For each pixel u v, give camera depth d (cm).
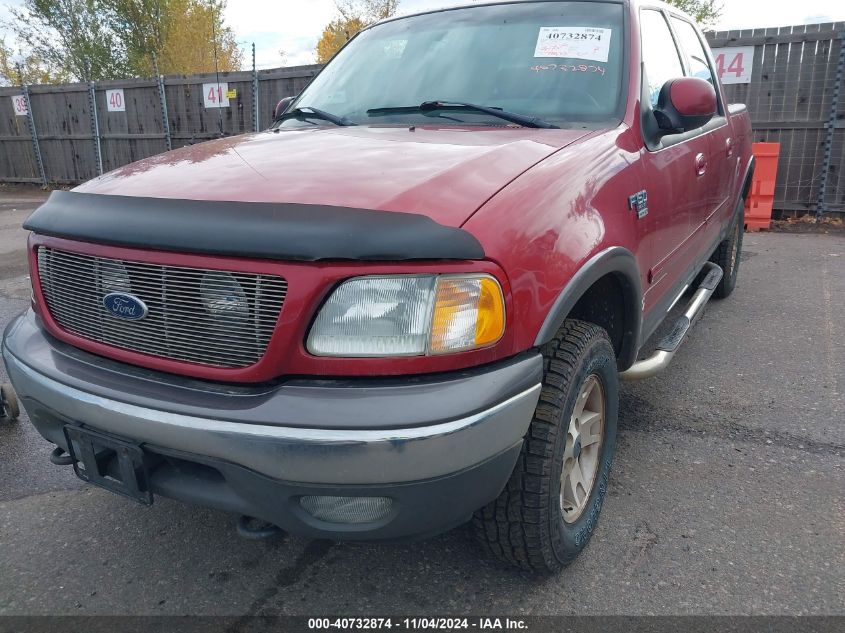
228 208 175
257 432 166
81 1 2656
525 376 180
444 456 165
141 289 186
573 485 227
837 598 215
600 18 298
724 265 505
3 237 919
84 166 1496
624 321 256
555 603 217
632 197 241
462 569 235
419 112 285
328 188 183
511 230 180
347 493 167
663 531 252
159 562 242
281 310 167
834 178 831
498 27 310
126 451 185
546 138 238
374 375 169
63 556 246
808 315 498
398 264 165
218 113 1266
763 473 290
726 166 411
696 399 365
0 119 1577
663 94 286
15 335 225
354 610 217
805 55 807
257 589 228
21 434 343
